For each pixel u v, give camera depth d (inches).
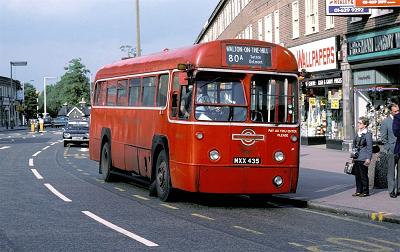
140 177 672.4
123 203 540.1
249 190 503.8
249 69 504.7
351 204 508.1
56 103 5753.0
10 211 483.5
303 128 1366.9
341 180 694.5
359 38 1047.6
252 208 522.9
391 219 441.7
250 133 502.3
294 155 515.2
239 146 499.8
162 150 554.9
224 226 419.8
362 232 400.5
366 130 551.8
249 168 502.0
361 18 1035.3
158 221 439.5
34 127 3110.2
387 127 542.6
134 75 647.1
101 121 771.4
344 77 1103.6
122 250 334.0
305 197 555.5
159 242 357.4
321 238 376.2
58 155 1222.9
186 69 493.4
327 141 1213.7
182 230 400.8
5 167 927.0
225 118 498.6
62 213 474.9
